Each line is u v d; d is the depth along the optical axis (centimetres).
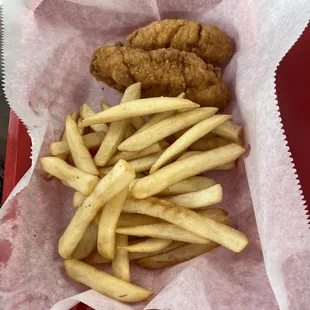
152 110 24
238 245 22
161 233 23
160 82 26
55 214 26
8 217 24
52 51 28
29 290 23
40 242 25
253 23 26
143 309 22
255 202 23
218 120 24
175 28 27
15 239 24
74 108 29
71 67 29
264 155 22
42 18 28
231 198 26
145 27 28
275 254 21
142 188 23
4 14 27
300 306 21
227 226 23
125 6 29
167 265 24
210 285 22
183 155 24
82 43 30
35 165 25
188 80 26
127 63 26
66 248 23
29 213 25
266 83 23
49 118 27
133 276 25
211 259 23
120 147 24
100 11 29
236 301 22
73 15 29
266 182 22
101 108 28
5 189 27
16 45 27
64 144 26
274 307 22
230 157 24
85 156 24
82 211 23
